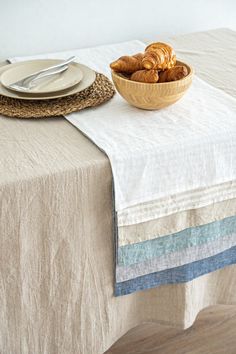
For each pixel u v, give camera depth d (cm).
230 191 119
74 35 174
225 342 159
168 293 129
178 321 132
